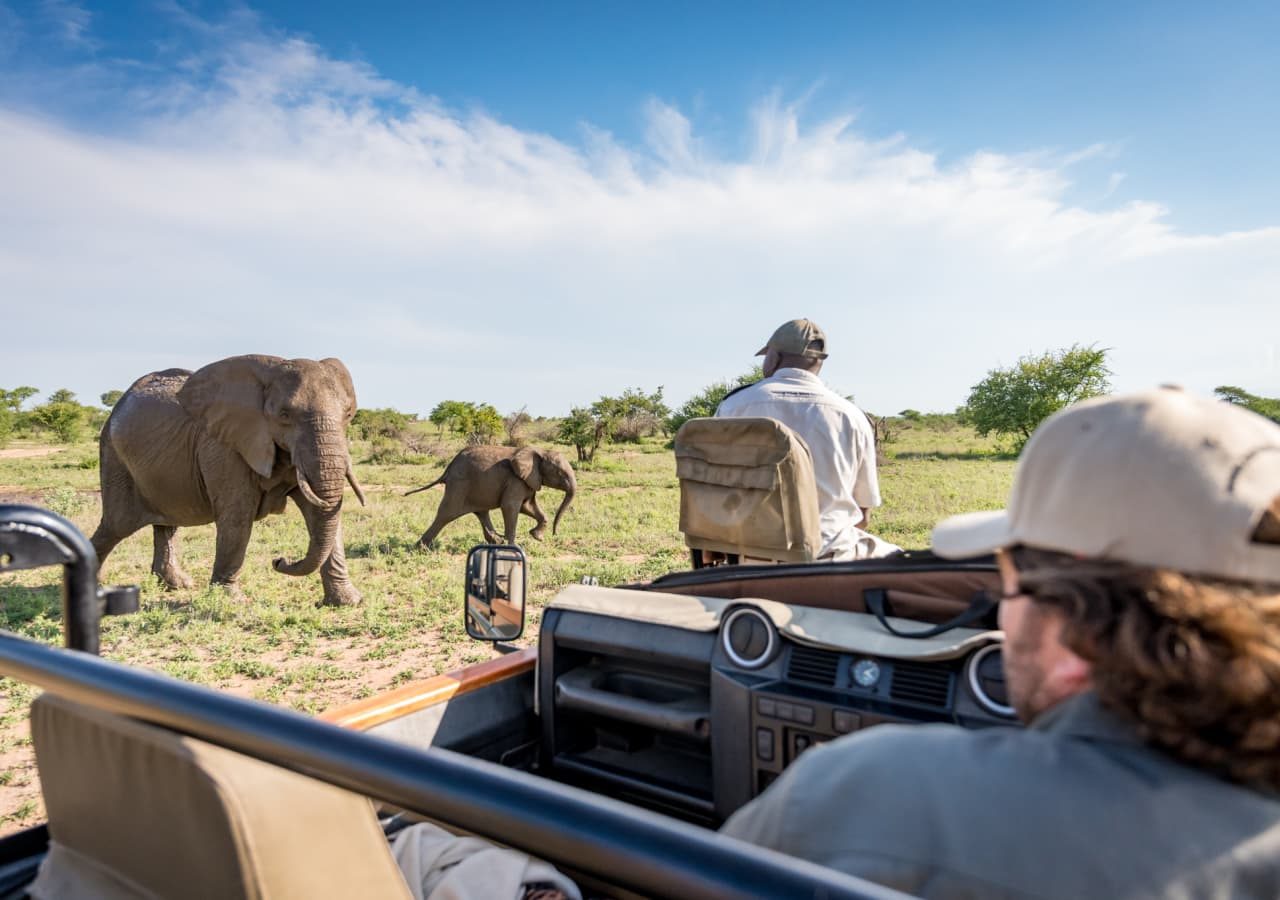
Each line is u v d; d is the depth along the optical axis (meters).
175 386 10.04
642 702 2.21
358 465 29.58
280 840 1.12
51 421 43.25
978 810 0.84
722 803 2.00
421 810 0.84
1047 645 0.97
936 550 1.15
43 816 4.32
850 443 3.62
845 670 1.86
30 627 7.75
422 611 8.58
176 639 7.49
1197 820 0.80
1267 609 0.82
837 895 0.64
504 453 13.41
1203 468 0.85
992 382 39.88
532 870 1.69
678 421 40.31
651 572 10.48
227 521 9.27
